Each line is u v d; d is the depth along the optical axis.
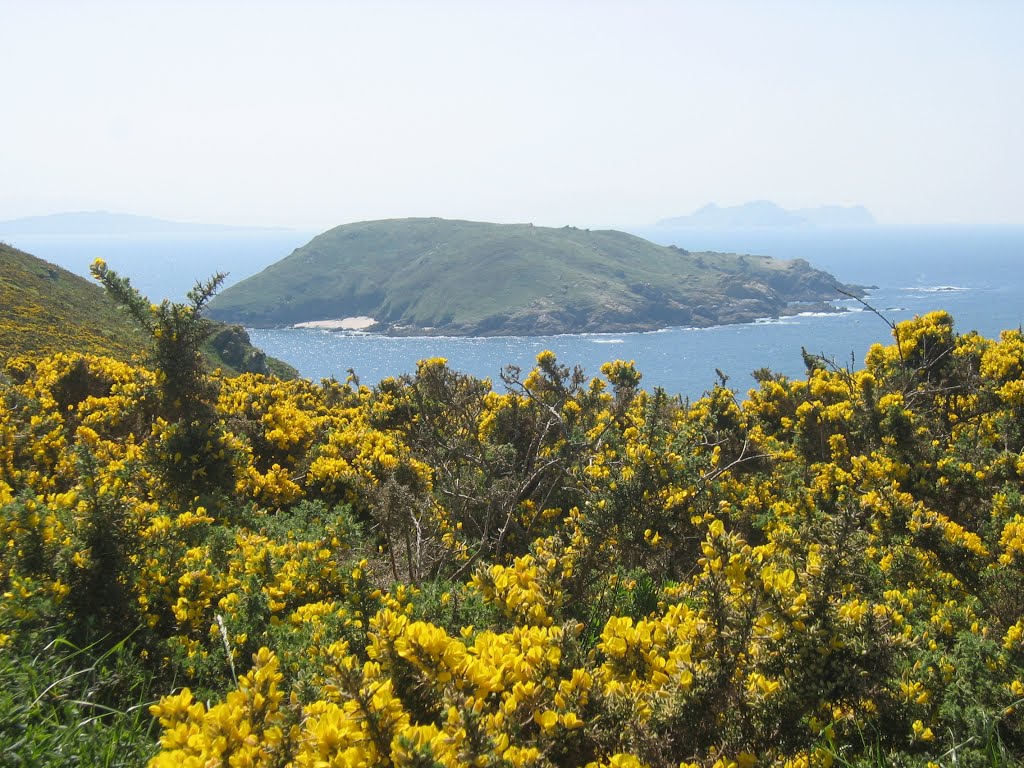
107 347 35.00
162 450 7.32
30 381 12.89
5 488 5.10
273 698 2.25
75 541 4.02
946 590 4.90
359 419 12.48
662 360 141.62
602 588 4.54
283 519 7.05
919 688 3.21
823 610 2.55
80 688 3.12
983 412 10.05
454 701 2.05
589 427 9.49
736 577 2.66
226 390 11.26
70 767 2.45
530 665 2.53
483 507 7.58
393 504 6.10
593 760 2.31
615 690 2.48
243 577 4.74
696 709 2.42
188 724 2.18
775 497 7.93
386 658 2.42
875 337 161.50
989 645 3.46
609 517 5.21
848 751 2.82
